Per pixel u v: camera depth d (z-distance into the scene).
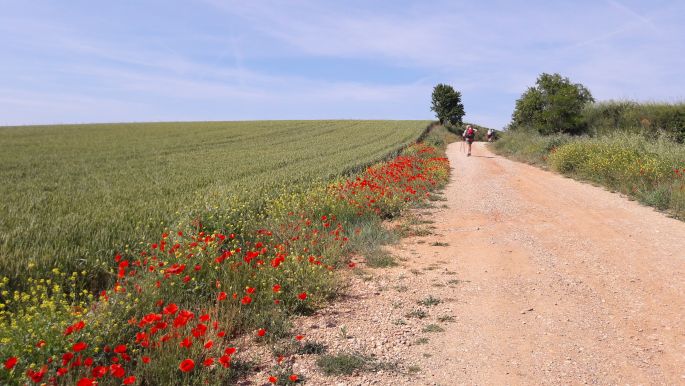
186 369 3.11
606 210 11.16
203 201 8.96
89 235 6.78
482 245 8.42
